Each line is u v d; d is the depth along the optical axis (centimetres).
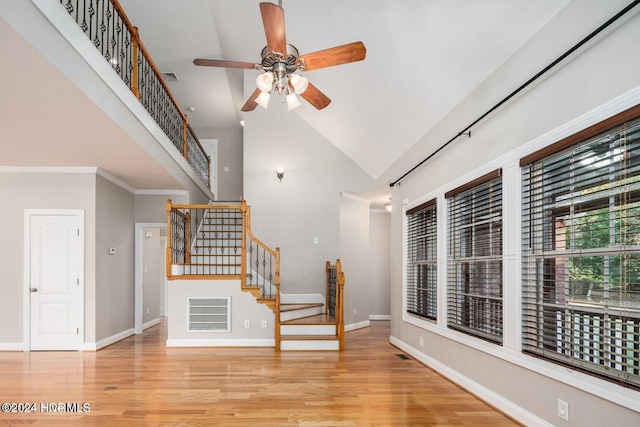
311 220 773
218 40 662
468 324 429
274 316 652
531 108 322
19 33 263
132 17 594
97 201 628
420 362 543
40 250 617
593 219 268
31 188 618
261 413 360
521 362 328
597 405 253
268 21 323
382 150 667
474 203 418
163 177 677
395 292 661
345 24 480
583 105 269
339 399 396
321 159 780
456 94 439
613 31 245
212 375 479
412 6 383
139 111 491
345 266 798
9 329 612
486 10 333
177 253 732
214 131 1042
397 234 653
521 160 329
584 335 276
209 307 653
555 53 296
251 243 749
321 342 621
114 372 492
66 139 475
